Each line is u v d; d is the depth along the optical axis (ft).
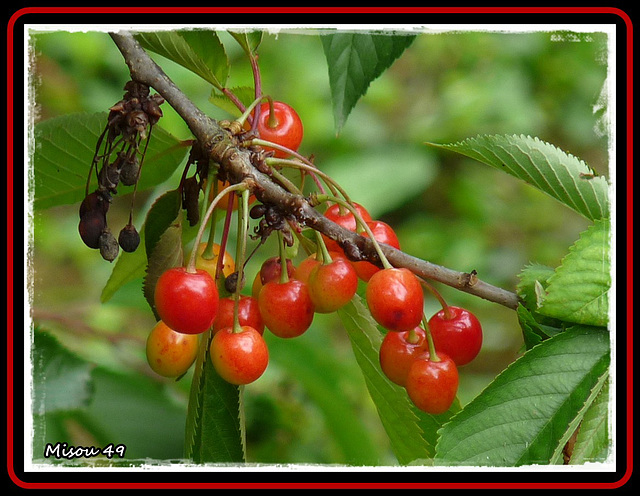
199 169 2.16
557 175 2.17
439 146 2.20
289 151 2.18
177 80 4.17
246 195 2.10
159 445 2.55
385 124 4.99
